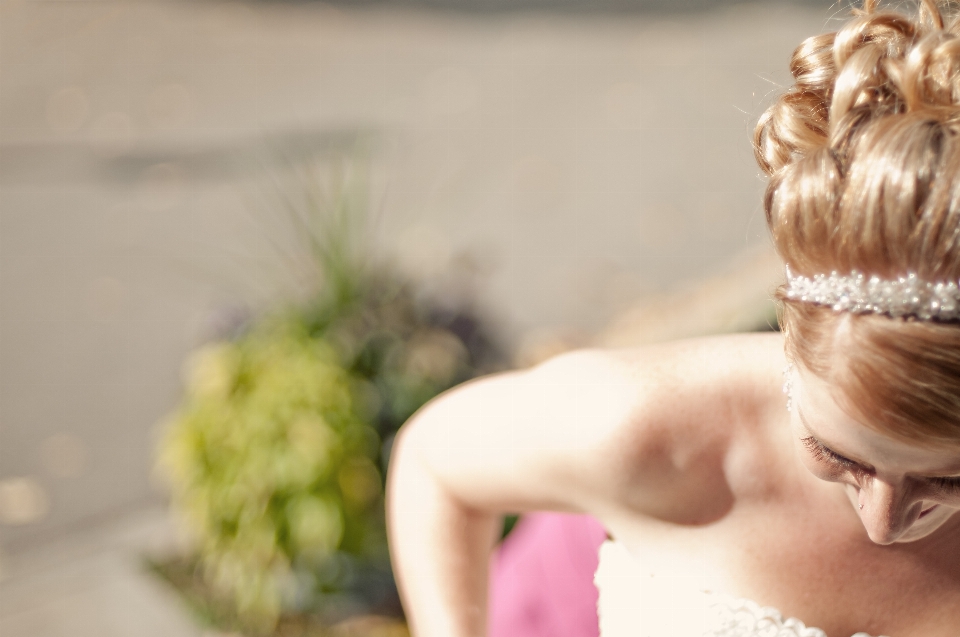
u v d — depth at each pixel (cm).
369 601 308
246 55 922
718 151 649
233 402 296
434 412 145
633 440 119
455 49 883
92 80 900
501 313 509
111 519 394
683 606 125
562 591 193
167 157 732
